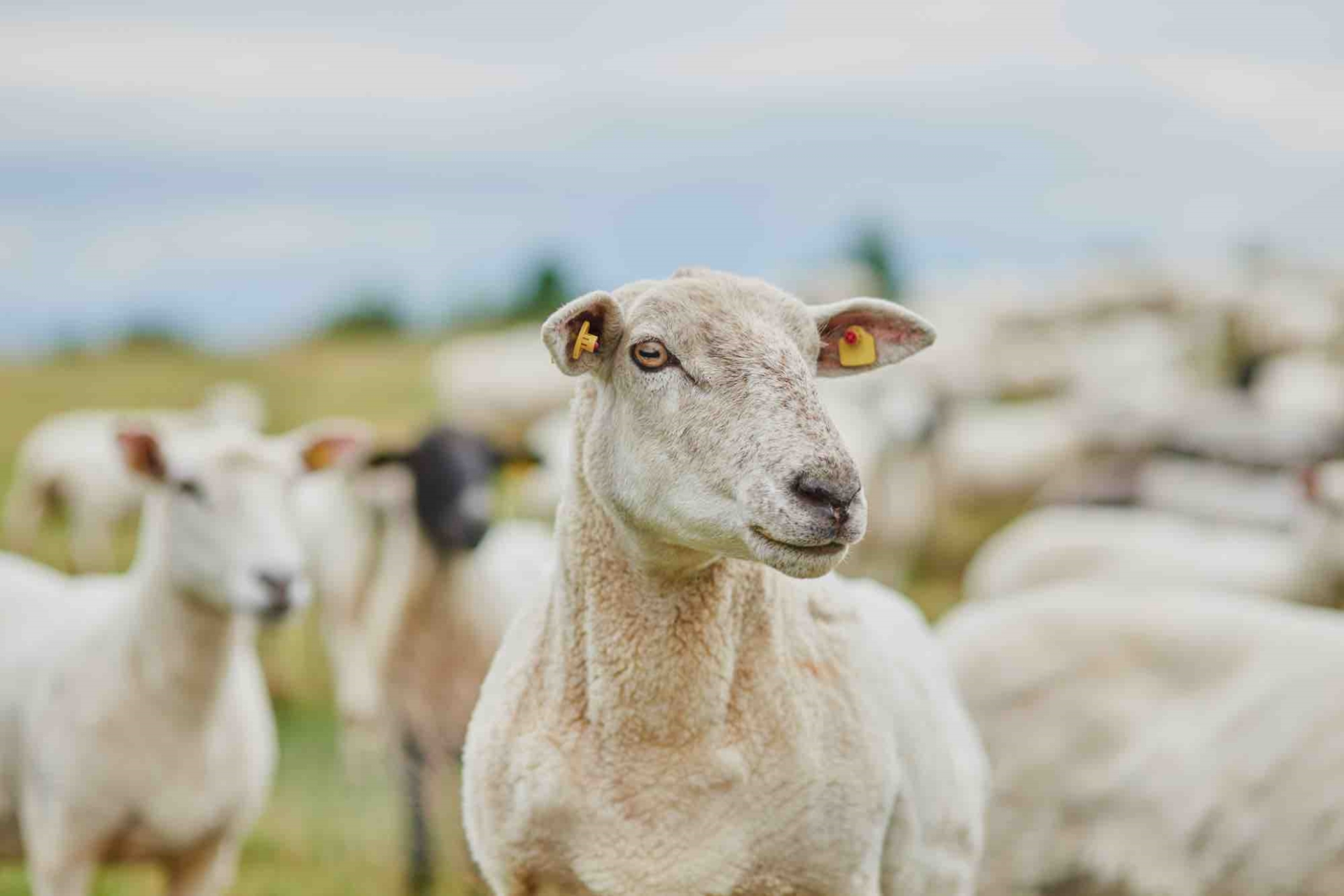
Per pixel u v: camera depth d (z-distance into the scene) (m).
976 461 19.00
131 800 5.82
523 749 3.59
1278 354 27.84
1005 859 5.79
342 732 9.70
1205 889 5.56
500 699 3.73
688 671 3.52
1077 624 5.91
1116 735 5.73
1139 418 18.33
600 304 3.56
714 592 3.54
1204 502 14.70
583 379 3.81
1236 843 5.53
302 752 9.80
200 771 5.92
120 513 15.84
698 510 3.44
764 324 3.59
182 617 5.88
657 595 3.55
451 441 8.41
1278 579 9.78
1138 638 5.84
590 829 3.52
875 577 15.73
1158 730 5.69
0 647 6.27
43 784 5.87
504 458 8.81
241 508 6.06
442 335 38.56
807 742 3.54
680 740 3.52
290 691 11.29
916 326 3.97
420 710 7.94
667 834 3.49
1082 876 5.71
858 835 3.55
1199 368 27.72
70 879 5.86
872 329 4.02
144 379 27.59
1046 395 29.06
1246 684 5.68
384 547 9.18
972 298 37.81
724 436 3.43
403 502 8.19
